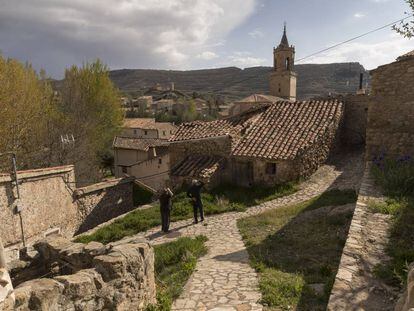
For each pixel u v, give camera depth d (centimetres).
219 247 869
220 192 1487
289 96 5034
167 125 4750
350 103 1788
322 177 1440
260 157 1448
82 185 2384
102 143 2752
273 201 1292
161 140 3069
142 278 529
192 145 1703
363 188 846
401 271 455
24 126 1912
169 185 1631
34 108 1998
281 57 5012
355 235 580
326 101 1733
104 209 1831
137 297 514
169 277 689
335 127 1647
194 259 765
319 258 688
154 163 2444
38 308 362
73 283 406
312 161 1480
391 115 1100
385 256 511
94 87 2650
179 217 1273
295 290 547
